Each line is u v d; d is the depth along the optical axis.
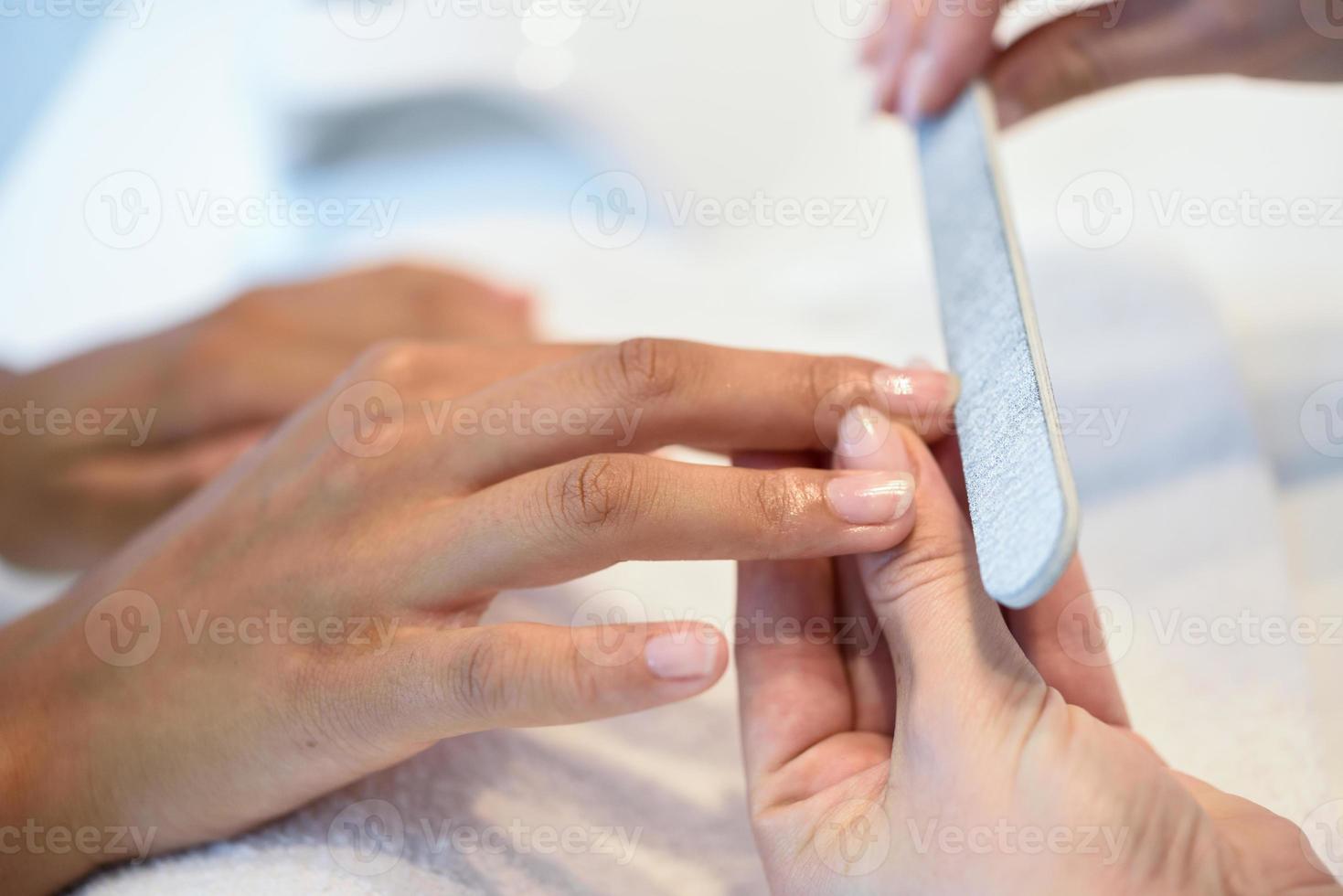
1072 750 0.35
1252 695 0.52
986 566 0.36
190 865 0.48
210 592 0.51
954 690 0.38
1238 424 0.63
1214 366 0.65
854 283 0.81
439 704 0.44
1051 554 0.32
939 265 0.57
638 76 0.99
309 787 0.48
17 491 0.77
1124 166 0.85
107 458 0.77
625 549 0.44
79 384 0.80
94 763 0.49
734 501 0.43
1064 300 0.71
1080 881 0.34
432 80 0.98
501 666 0.43
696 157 0.99
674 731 0.55
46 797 0.49
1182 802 0.35
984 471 0.41
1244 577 0.57
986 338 0.47
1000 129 0.74
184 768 0.47
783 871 0.41
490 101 0.99
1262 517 0.59
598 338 0.80
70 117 1.09
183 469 0.76
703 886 0.48
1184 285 0.69
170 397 0.78
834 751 0.44
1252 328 0.69
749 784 0.45
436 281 0.85
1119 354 0.68
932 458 0.46
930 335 0.75
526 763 0.52
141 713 0.49
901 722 0.39
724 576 0.63
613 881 0.48
